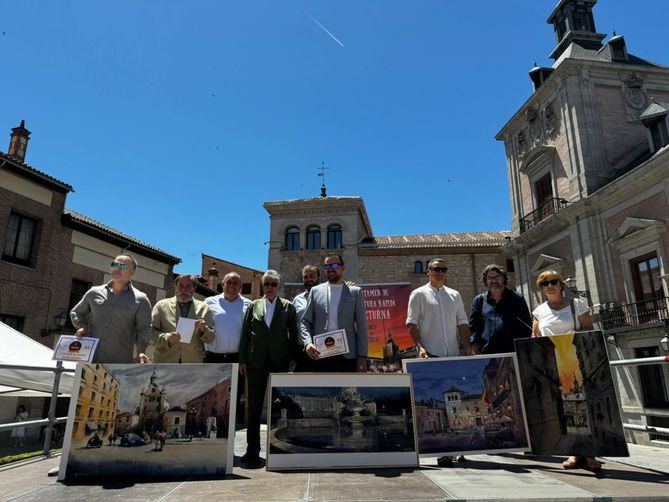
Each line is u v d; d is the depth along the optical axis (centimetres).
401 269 3039
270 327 469
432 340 488
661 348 1512
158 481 343
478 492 298
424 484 323
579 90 1995
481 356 443
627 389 1638
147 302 453
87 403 375
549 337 433
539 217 2211
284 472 376
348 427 401
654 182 1581
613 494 291
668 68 2062
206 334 461
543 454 405
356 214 3139
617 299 1727
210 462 366
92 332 427
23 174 1683
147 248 2194
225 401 387
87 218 2052
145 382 386
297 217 3177
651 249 1586
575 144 1970
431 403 423
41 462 450
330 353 437
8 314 1598
